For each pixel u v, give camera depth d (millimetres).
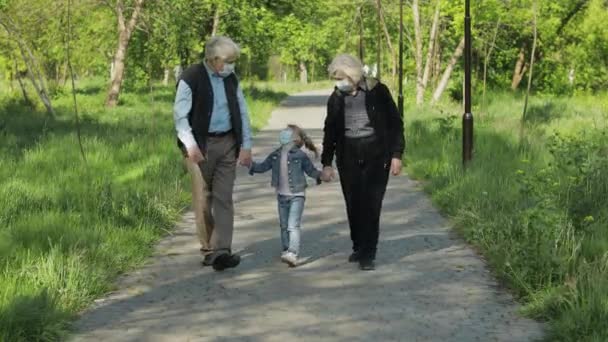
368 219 7223
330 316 5836
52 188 10664
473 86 33594
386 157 7207
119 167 13656
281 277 6980
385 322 5688
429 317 5797
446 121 17625
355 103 7184
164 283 6816
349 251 7969
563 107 28078
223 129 7125
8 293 5746
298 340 5301
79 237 7605
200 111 7051
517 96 36250
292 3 43656
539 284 6242
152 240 8391
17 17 30828
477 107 29828
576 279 5895
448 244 8219
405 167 14211
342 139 7223
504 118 22812
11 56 33500
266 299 6297
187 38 35812
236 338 5352
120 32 34781
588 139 15133
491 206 8898
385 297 6328
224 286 6699
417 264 7398
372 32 44656
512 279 6539
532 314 5797
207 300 6285
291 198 7371
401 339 5312
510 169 11773
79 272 6504
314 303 6176
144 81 41000
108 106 34719
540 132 17969
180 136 7047
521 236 7477
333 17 48469
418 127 19188
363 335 5398
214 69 7086
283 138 7406
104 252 7336
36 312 5363
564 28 38000
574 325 5223
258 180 13023
